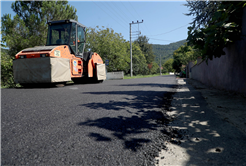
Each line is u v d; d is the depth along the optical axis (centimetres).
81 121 221
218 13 348
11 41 1198
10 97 388
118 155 138
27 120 218
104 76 1157
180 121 234
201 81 1084
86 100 373
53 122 213
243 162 128
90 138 168
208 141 167
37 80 721
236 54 414
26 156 130
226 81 501
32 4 1375
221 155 140
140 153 143
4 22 1234
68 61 817
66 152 138
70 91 538
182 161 132
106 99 392
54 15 1347
